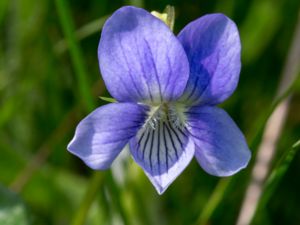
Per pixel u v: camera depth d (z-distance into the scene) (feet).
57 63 0.51
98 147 0.36
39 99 0.51
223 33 0.37
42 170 0.48
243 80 0.52
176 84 0.38
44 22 0.51
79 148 0.36
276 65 0.52
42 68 0.51
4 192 0.44
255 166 0.46
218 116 0.37
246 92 0.52
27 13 0.51
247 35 0.52
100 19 0.50
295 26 0.52
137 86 0.38
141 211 0.46
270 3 0.52
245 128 0.51
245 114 0.51
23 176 0.47
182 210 0.48
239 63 0.37
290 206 0.50
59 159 0.51
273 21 0.52
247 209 0.46
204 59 0.38
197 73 0.38
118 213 0.45
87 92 0.43
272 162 0.48
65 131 0.49
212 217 0.44
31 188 0.48
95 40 0.52
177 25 0.52
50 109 0.52
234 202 0.48
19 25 0.52
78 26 0.53
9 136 0.52
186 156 0.37
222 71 0.37
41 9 0.51
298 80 0.44
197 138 0.38
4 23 0.52
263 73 0.52
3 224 0.43
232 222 0.48
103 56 0.37
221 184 0.44
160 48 0.37
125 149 0.46
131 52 0.37
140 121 0.38
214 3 0.52
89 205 0.43
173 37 0.37
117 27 0.36
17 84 0.51
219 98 0.38
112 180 0.43
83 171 0.51
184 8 0.52
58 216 0.49
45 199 0.48
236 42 0.37
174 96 0.38
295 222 0.50
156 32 0.37
